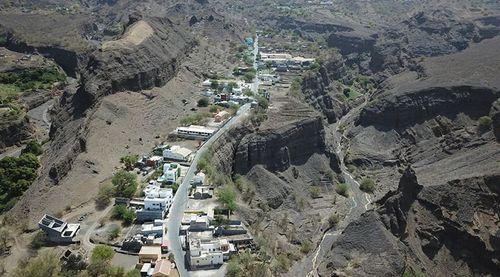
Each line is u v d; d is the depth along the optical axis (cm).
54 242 14612
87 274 12812
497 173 17488
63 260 13575
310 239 18275
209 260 13675
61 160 18400
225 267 13688
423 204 16925
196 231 15212
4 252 14312
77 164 18662
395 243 15612
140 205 16375
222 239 14850
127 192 16862
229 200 16962
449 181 17500
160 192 16388
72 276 12688
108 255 13525
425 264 15500
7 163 19812
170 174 17725
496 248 15700
